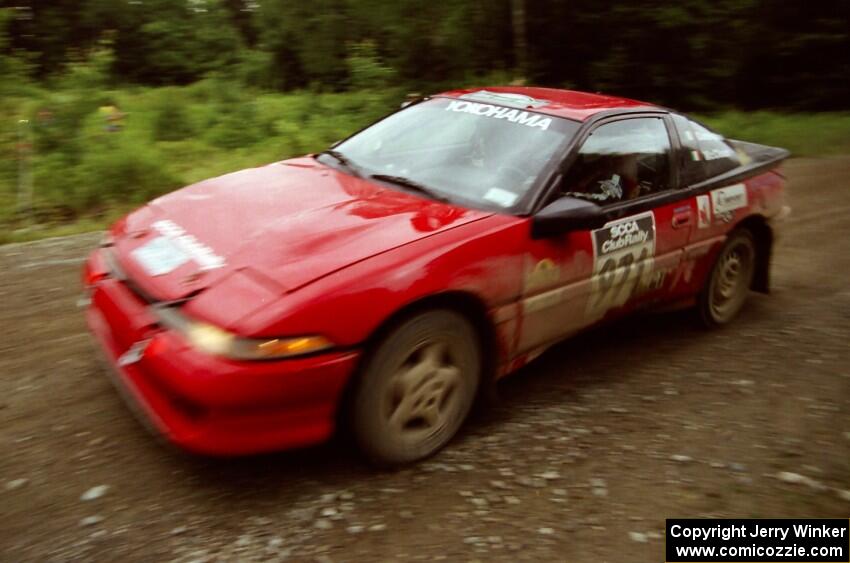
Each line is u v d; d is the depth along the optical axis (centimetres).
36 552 263
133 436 339
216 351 275
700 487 327
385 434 316
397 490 312
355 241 317
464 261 325
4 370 397
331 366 288
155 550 268
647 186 427
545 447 352
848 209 907
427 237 325
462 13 1741
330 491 309
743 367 456
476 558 272
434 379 328
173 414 294
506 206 361
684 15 1753
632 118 433
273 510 295
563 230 356
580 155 391
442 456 340
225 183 391
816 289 617
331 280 291
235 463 323
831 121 1756
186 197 376
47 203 766
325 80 2012
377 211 347
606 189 400
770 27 1964
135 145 925
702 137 482
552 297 370
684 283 465
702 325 509
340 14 1922
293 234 321
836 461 354
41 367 402
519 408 391
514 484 321
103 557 263
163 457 324
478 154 396
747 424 386
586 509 306
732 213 483
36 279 546
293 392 283
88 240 659
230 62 2661
